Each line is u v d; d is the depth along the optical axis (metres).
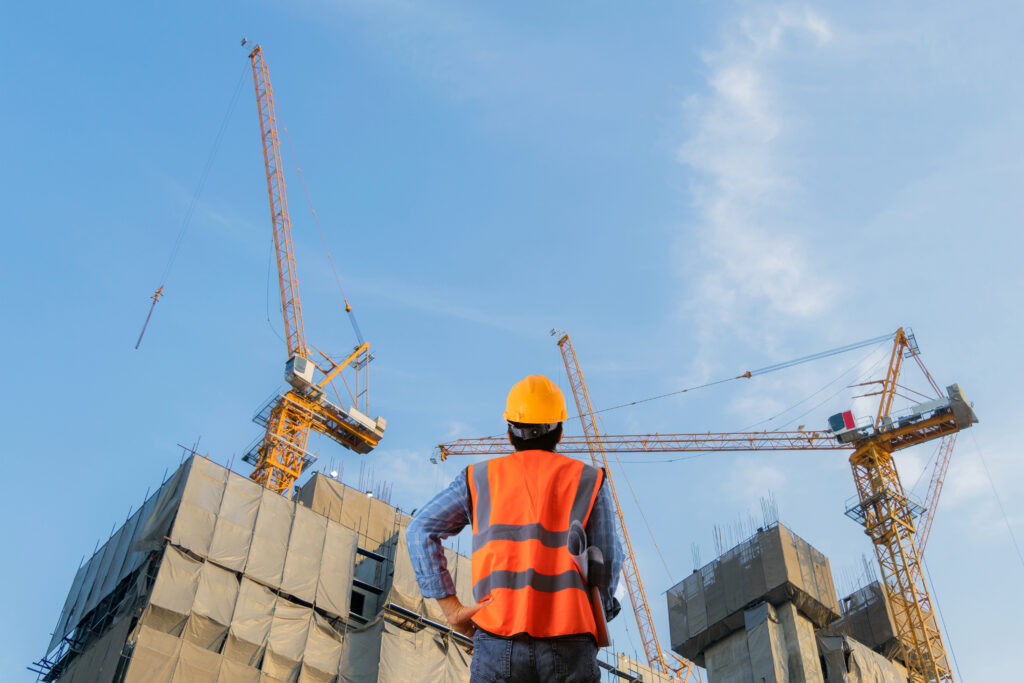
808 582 77.50
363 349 111.50
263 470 96.88
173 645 55.00
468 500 4.67
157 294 99.38
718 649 78.38
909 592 93.38
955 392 98.94
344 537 69.12
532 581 4.27
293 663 60.34
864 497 100.25
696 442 113.00
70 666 60.22
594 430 117.06
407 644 64.56
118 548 65.38
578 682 4.10
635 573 107.50
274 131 122.75
